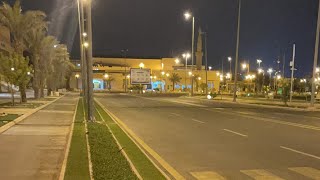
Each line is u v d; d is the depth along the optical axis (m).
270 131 17.97
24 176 8.35
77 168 8.93
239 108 37.53
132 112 30.39
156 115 27.41
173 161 10.70
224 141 14.54
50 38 47.00
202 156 11.46
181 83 122.94
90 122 20.03
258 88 102.81
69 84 112.75
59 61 64.00
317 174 9.17
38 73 47.09
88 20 20.73
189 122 22.20
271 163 10.45
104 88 122.19
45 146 12.48
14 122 19.16
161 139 15.02
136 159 10.53
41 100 43.84
